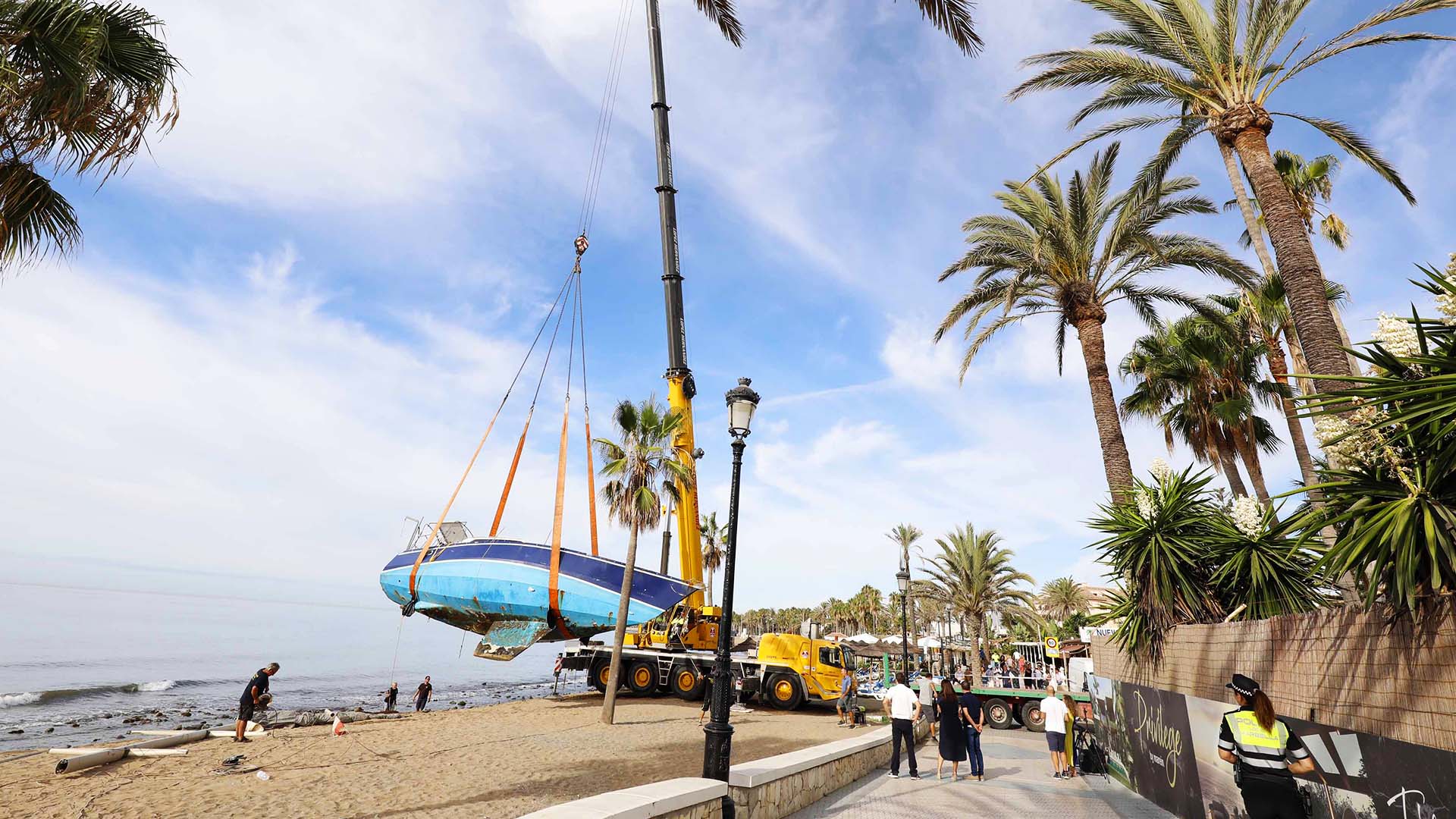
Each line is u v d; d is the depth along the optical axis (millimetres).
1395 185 13625
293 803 8875
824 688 23156
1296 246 11453
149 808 8531
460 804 8883
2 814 8164
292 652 88000
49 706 32812
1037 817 8305
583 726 17547
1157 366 23422
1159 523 10312
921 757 14797
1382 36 12039
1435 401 4176
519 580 24672
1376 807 4598
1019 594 38781
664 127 25172
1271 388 21234
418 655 106812
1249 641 7488
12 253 5863
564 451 26312
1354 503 5172
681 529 25391
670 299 24375
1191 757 7781
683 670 24234
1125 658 12047
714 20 15516
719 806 7055
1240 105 13078
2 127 5613
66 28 5629
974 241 19797
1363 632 5363
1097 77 14852
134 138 6172
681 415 21438
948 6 9781
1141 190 17453
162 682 46562
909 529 45531
